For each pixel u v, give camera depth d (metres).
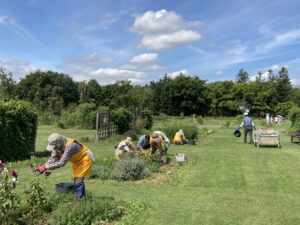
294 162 8.75
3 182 3.72
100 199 4.42
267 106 64.56
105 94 70.12
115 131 18.81
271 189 5.89
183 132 15.77
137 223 3.91
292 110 20.16
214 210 4.50
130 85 36.97
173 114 73.56
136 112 23.28
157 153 8.64
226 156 10.05
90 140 16.23
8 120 9.27
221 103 68.12
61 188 4.96
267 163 8.64
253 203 4.90
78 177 4.36
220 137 17.70
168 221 4.01
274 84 68.94
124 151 8.73
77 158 4.32
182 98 72.69
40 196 4.12
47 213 4.18
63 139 4.28
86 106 29.27
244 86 66.25
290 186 6.08
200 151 11.40
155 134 8.89
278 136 12.19
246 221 4.04
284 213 4.38
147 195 5.37
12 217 3.74
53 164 4.12
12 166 8.36
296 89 69.38
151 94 66.12
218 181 6.58
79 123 28.61
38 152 11.38
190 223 3.94
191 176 7.07
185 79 72.31
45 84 70.69
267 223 3.97
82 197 4.32
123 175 6.73
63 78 76.38
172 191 5.70
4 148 9.15
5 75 26.00
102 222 3.86
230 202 4.95
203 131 20.62
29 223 3.79
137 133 20.14
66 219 3.74
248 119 14.09
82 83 61.72
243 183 6.39
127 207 4.53
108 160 8.00
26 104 10.38
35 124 10.60
